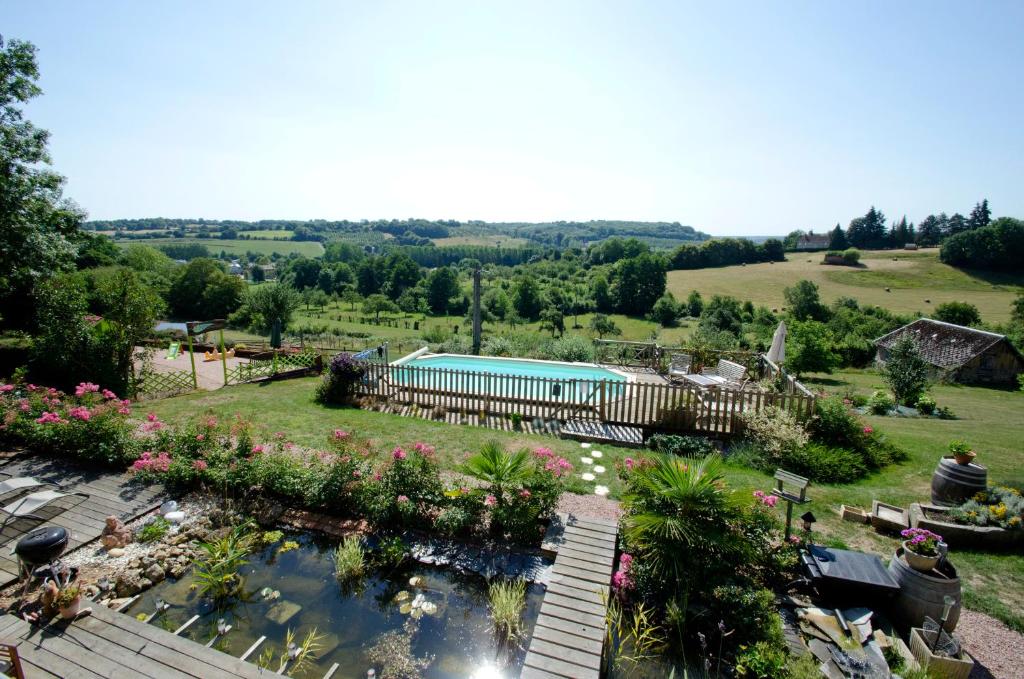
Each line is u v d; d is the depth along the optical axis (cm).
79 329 1336
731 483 851
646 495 629
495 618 554
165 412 1199
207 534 698
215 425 938
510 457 742
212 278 6206
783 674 470
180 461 815
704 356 1605
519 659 515
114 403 955
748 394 1034
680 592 561
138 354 1566
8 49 1669
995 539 667
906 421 1366
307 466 827
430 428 1105
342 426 1103
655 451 995
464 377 1208
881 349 3147
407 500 712
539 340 2636
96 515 723
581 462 932
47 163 1792
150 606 577
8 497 738
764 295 6950
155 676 455
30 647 480
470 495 720
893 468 951
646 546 594
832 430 987
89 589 577
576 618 544
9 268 1673
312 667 495
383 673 491
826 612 553
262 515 750
